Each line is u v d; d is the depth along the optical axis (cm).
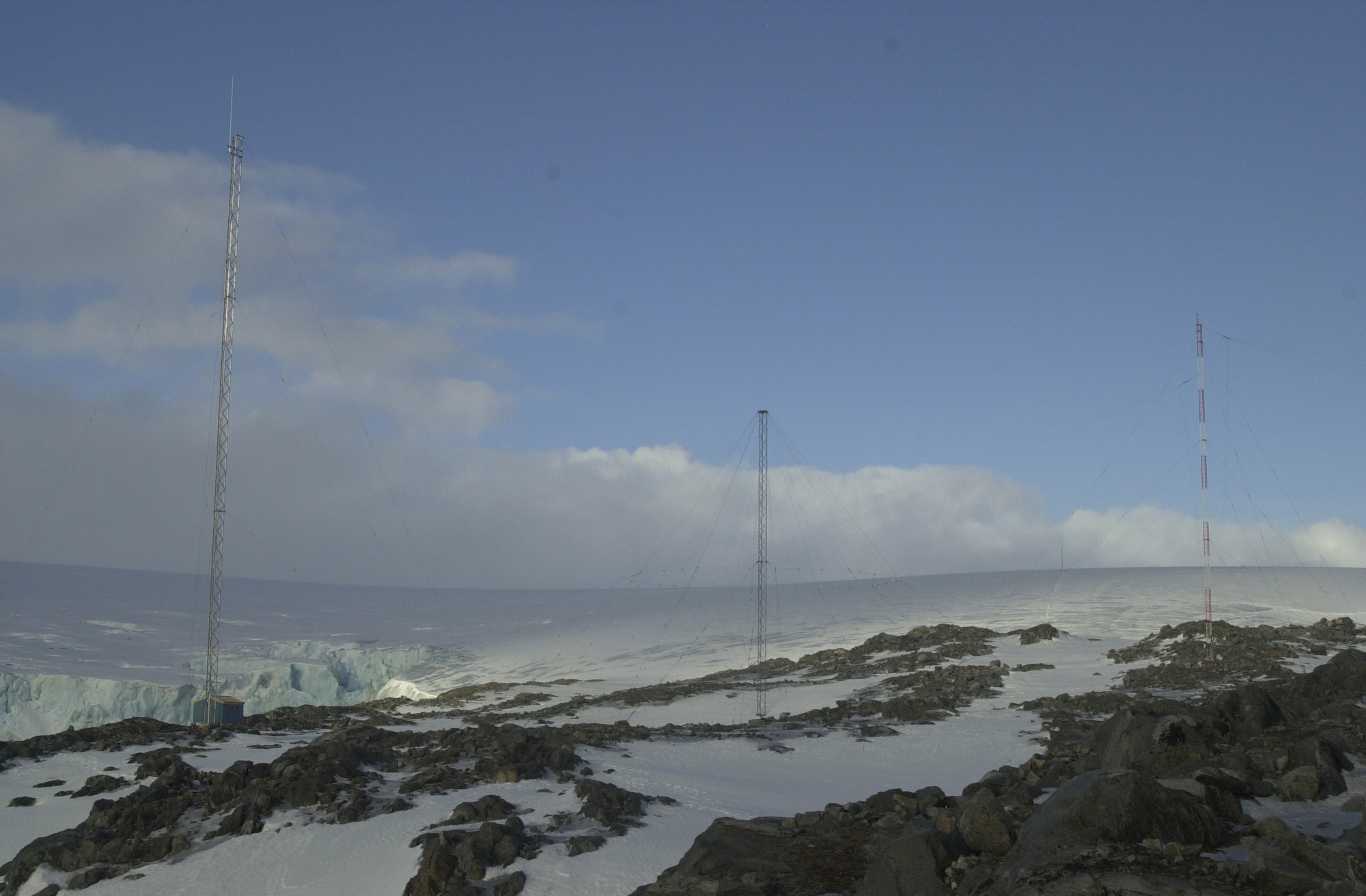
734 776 3584
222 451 6488
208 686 6244
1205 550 5944
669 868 2050
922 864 1580
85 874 2538
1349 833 1488
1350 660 2886
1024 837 1539
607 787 2878
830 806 2223
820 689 6538
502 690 8331
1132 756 2012
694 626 13088
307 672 10306
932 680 6053
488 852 2320
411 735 4206
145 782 3497
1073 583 13938
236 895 2327
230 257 6550
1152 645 6375
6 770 3888
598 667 10319
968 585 15875
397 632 15775
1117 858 1391
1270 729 2325
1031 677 5728
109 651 10500
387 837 2558
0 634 10881
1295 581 12775
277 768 3138
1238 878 1311
